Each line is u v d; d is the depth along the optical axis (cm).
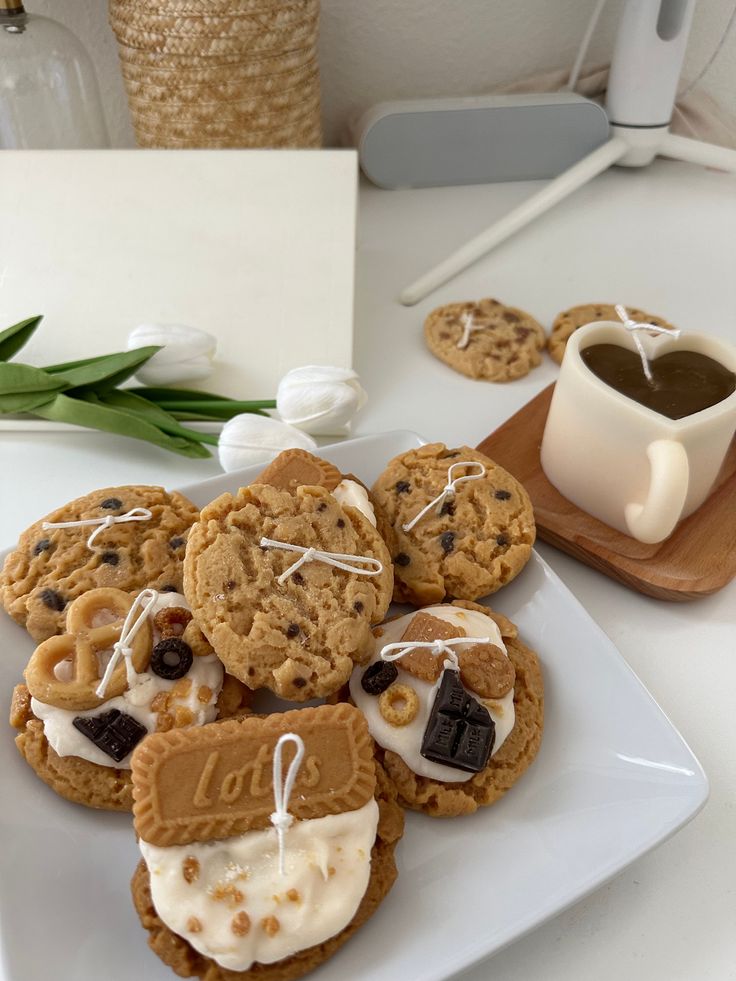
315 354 42
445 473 35
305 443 37
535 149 56
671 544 35
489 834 28
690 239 52
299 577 30
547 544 37
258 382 41
